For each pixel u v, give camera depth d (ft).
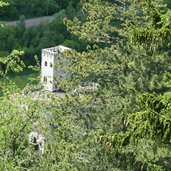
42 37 478.59
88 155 115.14
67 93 129.80
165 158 90.58
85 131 123.54
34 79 87.10
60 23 477.77
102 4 136.87
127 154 93.30
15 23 542.16
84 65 127.24
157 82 107.76
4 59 85.05
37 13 570.87
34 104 78.74
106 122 118.11
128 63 116.26
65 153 112.68
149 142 83.92
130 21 121.19
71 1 531.91
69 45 435.94
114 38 131.95
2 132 75.92
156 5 117.08
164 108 57.21
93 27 131.85
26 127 78.28
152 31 63.21
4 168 74.84
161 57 112.27
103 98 124.16
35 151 84.17
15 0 559.38
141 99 58.44
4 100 77.71
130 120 57.00
